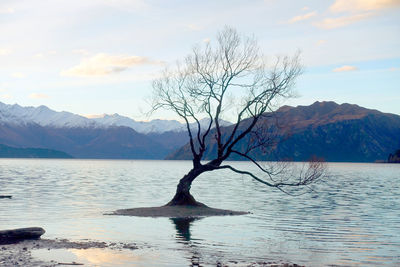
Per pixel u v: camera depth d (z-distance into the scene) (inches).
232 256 848.9
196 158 1631.4
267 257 845.8
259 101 1552.7
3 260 759.7
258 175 5157.5
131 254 847.7
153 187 3056.1
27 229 986.7
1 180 3595.0
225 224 1285.7
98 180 3988.7
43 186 2974.9
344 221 1390.3
